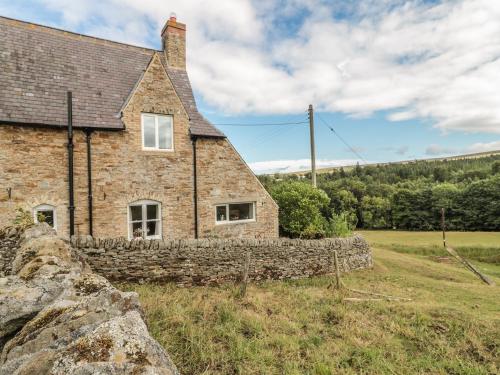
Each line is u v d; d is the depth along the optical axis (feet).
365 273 44.24
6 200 32.32
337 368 16.20
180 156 42.47
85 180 36.40
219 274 32.78
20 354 9.01
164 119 42.04
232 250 33.78
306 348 18.26
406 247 85.05
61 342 9.04
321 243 41.29
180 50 51.47
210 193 44.65
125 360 6.70
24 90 35.47
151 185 40.37
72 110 36.73
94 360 6.63
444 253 79.87
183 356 15.72
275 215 50.39
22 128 33.27
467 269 61.52
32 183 33.63
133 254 29.12
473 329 21.98
